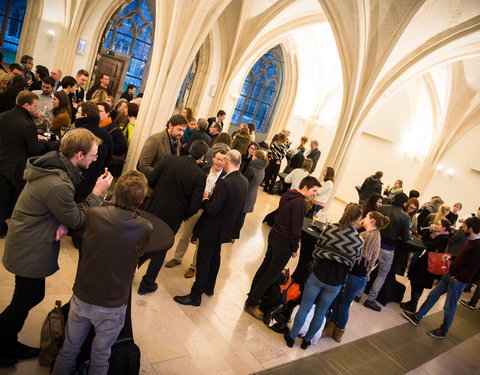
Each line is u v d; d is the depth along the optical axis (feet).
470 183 34.27
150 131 18.38
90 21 31.50
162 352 9.02
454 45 22.39
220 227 10.84
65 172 6.34
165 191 10.53
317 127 44.01
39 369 7.28
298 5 30.60
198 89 35.37
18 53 30.27
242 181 10.98
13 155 10.27
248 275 15.05
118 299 6.05
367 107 25.39
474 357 15.39
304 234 13.51
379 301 17.20
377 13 21.77
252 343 10.77
